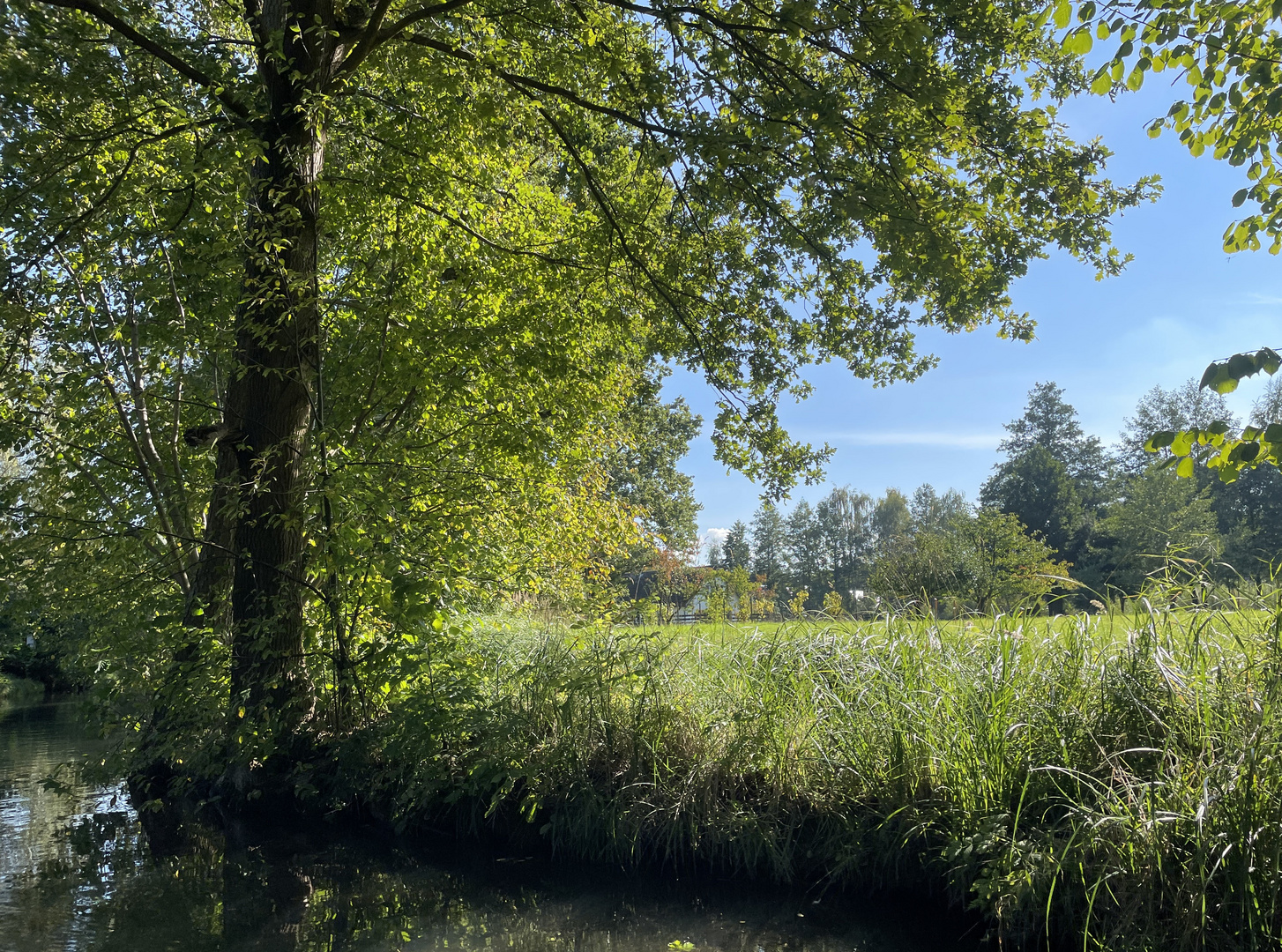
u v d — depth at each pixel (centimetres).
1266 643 394
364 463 752
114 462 910
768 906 462
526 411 875
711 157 692
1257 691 380
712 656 642
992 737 428
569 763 574
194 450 925
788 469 899
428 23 854
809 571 6619
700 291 924
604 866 535
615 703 603
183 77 717
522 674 655
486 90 841
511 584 923
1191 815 335
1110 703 420
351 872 559
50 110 647
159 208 783
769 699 546
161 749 732
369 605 698
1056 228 798
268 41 689
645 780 544
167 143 776
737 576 2981
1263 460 366
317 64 727
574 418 965
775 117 698
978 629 516
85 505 907
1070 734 420
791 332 912
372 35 762
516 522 991
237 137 661
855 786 477
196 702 717
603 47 792
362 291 865
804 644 586
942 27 699
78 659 930
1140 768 392
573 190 972
